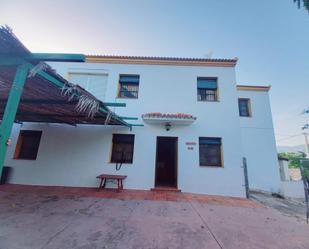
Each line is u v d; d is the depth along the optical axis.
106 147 7.41
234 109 7.56
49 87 3.37
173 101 7.80
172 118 7.00
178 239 3.07
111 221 3.75
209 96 7.95
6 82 3.54
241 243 3.01
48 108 5.04
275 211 5.09
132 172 7.10
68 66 8.45
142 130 7.49
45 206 4.55
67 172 7.25
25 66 2.50
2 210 4.13
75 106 4.49
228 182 6.87
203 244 2.93
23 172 7.27
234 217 4.37
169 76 8.06
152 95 7.89
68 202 4.98
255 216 4.53
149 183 6.99
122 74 8.23
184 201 5.63
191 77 8.01
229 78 7.88
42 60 2.51
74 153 7.42
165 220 3.94
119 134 7.62
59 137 7.62
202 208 5.00
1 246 2.57
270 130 9.83
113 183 7.03
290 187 9.11
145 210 4.58
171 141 9.59
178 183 6.92
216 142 7.38
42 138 7.63
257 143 9.68
